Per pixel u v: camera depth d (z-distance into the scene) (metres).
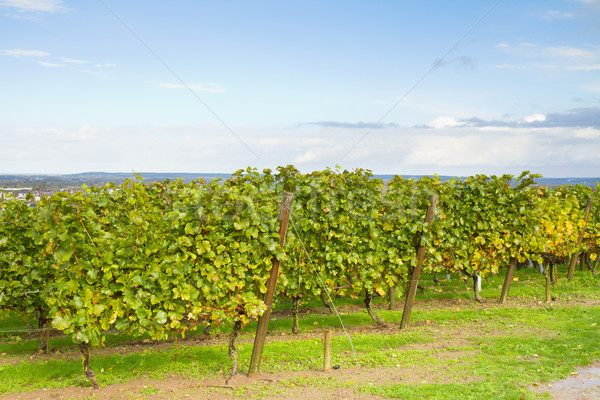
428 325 10.50
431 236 10.75
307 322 10.99
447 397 5.94
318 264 10.09
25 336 10.84
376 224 10.59
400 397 6.10
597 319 10.00
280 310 12.63
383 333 9.88
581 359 7.32
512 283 15.52
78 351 9.27
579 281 15.13
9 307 9.60
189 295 7.53
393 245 10.62
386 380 6.88
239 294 7.57
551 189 15.01
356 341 9.12
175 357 8.41
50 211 7.21
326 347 7.50
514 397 5.85
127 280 7.36
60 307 7.15
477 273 12.73
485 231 12.62
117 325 7.41
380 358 7.93
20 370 7.77
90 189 9.95
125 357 8.42
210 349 8.86
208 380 7.23
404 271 10.61
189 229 7.50
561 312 11.12
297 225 9.80
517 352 7.98
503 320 10.58
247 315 7.46
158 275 7.39
